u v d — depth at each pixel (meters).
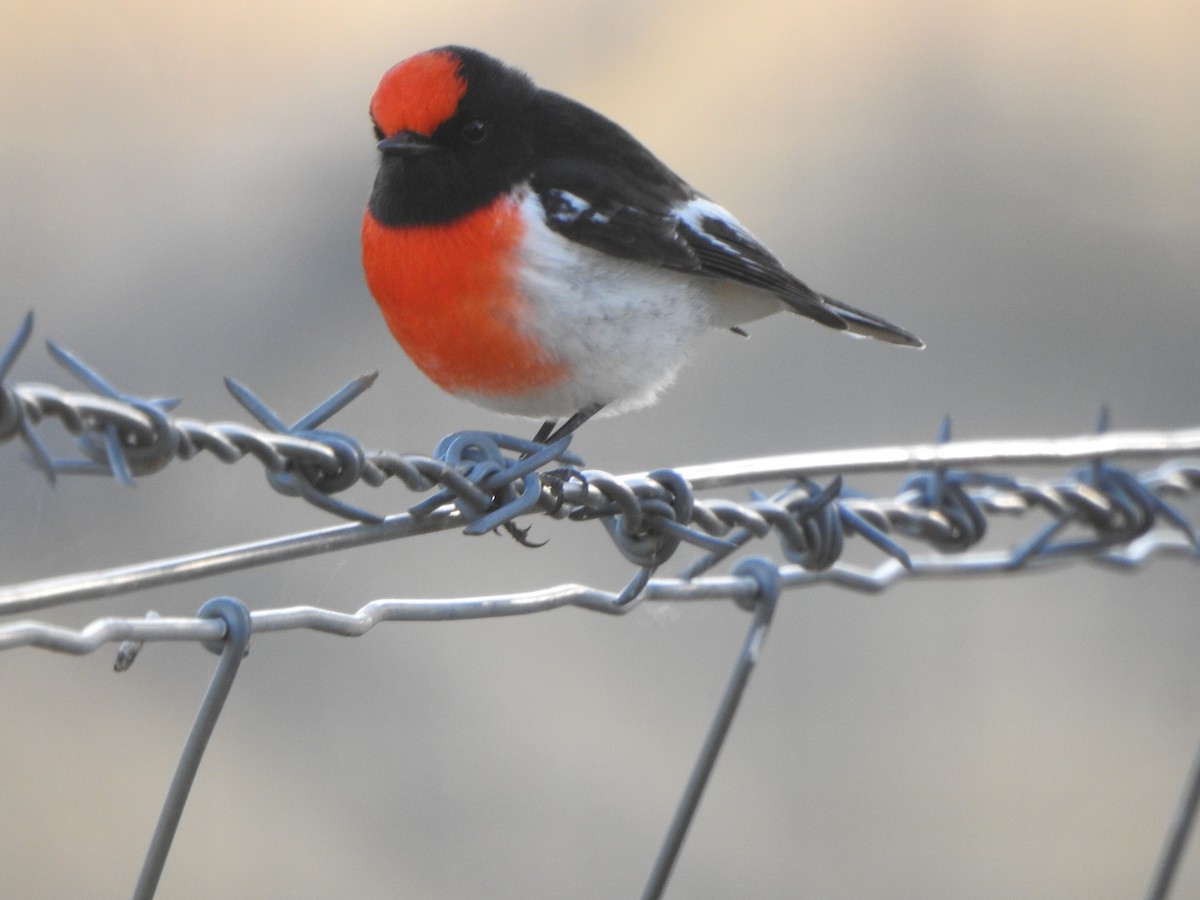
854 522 5.41
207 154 15.76
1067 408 15.07
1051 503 6.06
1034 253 16.64
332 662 11.25
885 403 14.45
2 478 10.80
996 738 11.11
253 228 14.77
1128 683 11.46
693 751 11.01
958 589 12.02
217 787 10.43
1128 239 16.83
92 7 17.17
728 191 17.28
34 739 10.53
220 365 13.72
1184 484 6.50
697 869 10.20
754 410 14.05
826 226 16.84
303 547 3.89
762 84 18.72
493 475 4.36
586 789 10.63
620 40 18.39
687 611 11.84
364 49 17.50
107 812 10.12
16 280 14.05
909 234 16.75
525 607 4.48
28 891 9.61
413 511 4.17
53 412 3.31
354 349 13.85
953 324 15.70
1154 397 15.22
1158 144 18.25
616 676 11.55
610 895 10.02
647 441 13.61
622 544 4.88
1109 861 10.08
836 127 18.12
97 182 15.20
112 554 10.96
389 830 10.27
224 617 3.73
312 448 3.86
